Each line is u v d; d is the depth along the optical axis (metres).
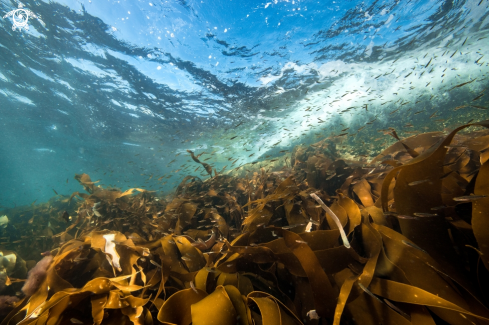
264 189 3.12
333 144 5.82
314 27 9.52
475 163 2.35
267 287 1.52
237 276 1.53
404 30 10.48
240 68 11.16
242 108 14.91
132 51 10.06
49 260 1.92
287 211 2.17
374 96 13.94
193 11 8.47
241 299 1.30
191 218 2.83
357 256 1.43
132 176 38.56
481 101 10.98
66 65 11.29
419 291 1.09
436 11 9.70
